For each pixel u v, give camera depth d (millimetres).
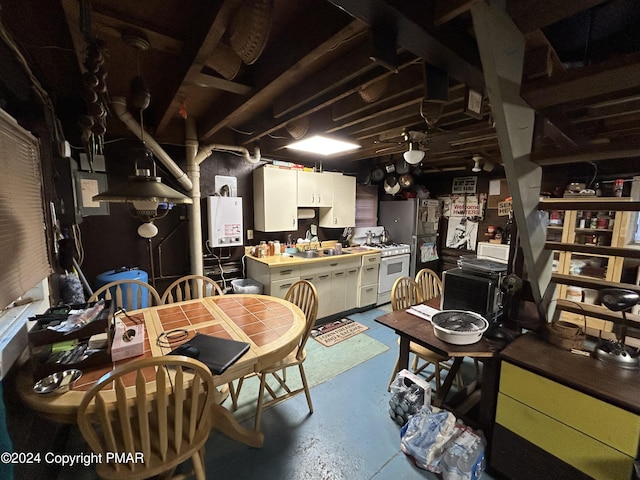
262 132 2512
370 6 899
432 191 5219
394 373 2168
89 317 1289
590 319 3107
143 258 2842
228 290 3266
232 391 1935
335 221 4023
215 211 3012
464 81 1479
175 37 1350
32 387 1078
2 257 1166
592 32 1309
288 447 1684
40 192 1634
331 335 3145
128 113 2115
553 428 1314
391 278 4207
